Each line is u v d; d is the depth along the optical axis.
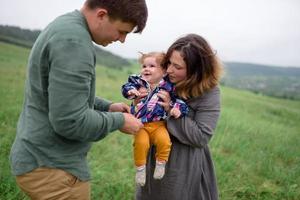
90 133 2.31
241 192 5.64
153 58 3.11
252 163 7.19
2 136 6.48
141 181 3.01
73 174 2.50
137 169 3.01
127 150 7.00
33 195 2.52
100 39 2.42
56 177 2.45
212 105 2.95
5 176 4.57
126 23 2.36
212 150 7.79
